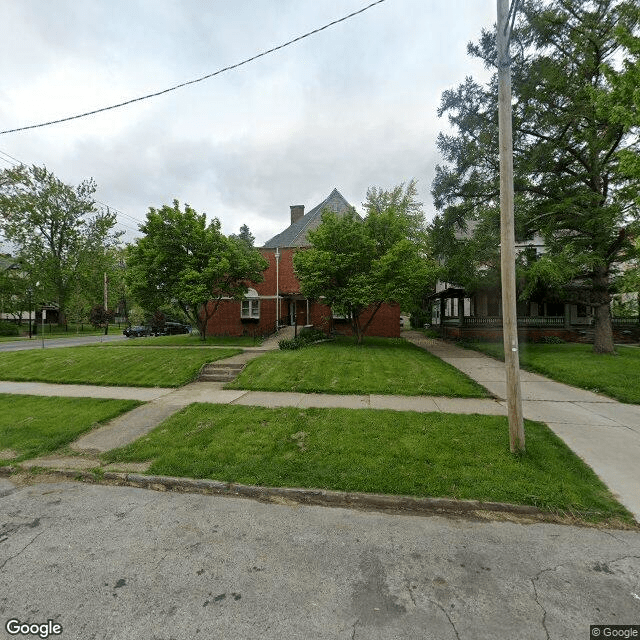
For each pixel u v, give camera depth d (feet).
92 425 20.12
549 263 39.47
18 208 108.78
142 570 8.86
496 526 10.96
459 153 48.32
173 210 51.90
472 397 25.23
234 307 73.51
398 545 9.94
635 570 8.87
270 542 10.09
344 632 6.98
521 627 7.09
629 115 24.34
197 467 14.70
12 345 73.82
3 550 9.73
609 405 23.49
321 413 21.33
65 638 6.88
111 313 152.15
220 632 6.98
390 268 43.88
